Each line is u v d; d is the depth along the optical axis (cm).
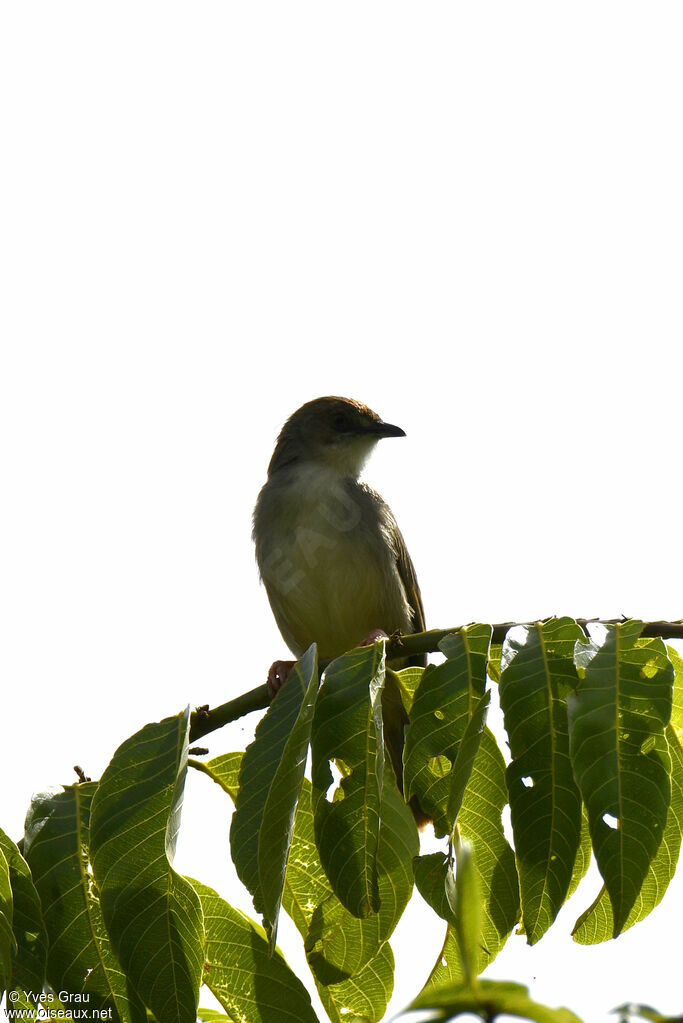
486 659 562
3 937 543
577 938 584
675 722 611
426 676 562
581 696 512
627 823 491
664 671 517
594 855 489
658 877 575
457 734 554
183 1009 514
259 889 509
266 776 534
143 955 521
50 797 595
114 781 547
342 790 579
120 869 531
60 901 568
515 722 526
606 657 523
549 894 506
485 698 540
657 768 499
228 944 608
